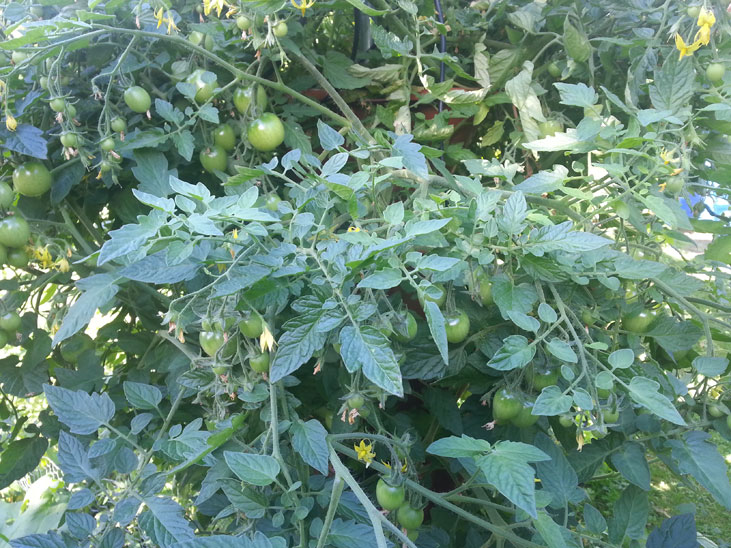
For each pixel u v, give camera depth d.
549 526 0.93
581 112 1.82
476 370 1.44
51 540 0.88
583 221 1.24
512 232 0.97
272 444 1.09
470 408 1.61
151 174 1.33
